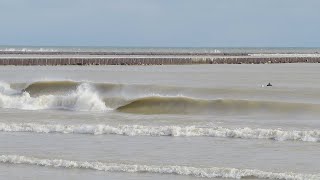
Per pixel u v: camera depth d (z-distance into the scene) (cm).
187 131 3944
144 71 11788
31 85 6888
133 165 2970
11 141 3694
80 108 5606
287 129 4100
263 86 7512
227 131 3888
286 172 2828
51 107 5675
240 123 4459
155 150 3403
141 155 3266
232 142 3650
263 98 5981
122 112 5325
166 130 3956
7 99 5775
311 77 9881
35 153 3328
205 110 5375
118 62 15100
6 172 2889
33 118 4778
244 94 6388
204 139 3756
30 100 5747
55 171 2909
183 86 7350
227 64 16425
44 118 4784
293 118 4806
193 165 3016
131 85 7038
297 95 6266
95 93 6119
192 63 16362
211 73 11150
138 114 5144
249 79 9281
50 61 14225
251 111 5262
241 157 3206
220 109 5372
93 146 3528
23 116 4912
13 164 3053
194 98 5622
